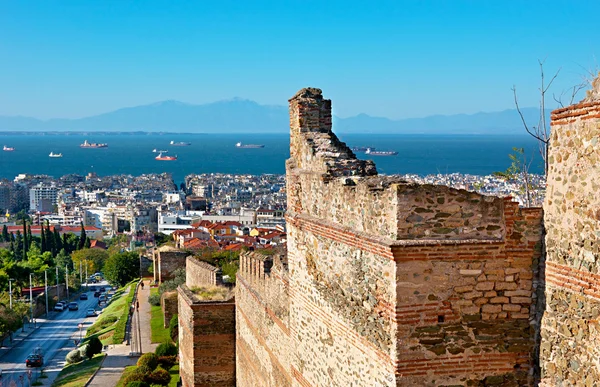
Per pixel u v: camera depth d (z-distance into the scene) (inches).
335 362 575.2
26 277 4808.1
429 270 456.8
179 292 1612.9
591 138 392.2
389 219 467.2
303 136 708.7
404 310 455.2
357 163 630.5
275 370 932.6
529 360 465.1
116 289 5541.3
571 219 413.7
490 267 460.8
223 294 1443.2
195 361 1376.7
